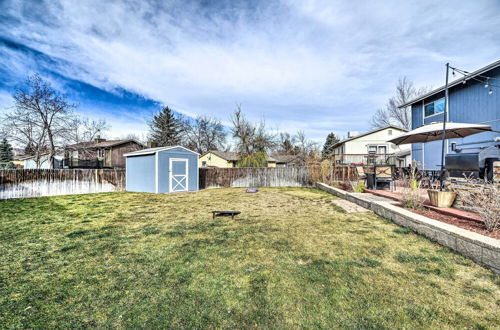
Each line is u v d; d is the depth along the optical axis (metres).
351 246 3.73
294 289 2.52
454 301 2.27
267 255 3.44
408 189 5.88
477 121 10.02
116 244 4.03
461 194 4.82
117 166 26.20
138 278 2.81
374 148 24.30
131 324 2.03
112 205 8.31
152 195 11.42
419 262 3.09
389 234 4.27
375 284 2.59
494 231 3.54
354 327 1.95
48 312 2.21
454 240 3.38
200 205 8.13
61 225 5.41
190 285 2.64
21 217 6.36
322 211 6.60
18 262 3.31
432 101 12.65
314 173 15.29
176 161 13.25
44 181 11.50
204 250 3.68
